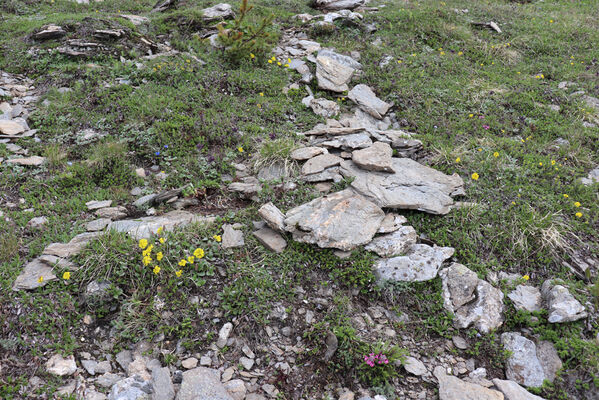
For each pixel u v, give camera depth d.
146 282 3.92
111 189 5.22
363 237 4.34
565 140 6.44
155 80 7.42
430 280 4.18
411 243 4.45
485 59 9.17
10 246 4.08
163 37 9.62
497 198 5.04
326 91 7.78
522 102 7.39
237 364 3.54
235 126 6.32
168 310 3.79
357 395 3.40
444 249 4.41
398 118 7.12
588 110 7.20
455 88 7.74
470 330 3.88
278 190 5.14
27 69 8.00
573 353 3.54
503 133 6.62
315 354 3.64
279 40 9.80
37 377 3.23
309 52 8.98
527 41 10.04
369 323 3.90
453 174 5.32
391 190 4.94
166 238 4.25
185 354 3.56
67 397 3.14
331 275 4.19
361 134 5.97
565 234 4.62
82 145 5.93
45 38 8.58
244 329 3.76
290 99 7.41
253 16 10.95
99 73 7.52
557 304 3.84
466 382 3.40
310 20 10.70
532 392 3.43
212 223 4.61
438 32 9.86
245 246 4.40
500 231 4.65
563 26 10.92
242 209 4.97
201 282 3.93
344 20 10.22
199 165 5.56
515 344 3.71
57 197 4.99
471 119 6.94
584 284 4.16
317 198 4.78
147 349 3.58
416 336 3.88
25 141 5.95
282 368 3.54
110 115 6.41
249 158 5.80
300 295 4.07
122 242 4.12
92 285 3.79
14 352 3.35
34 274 3.82
